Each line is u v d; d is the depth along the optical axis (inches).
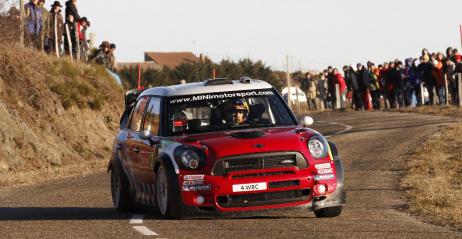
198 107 1084.5
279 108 1103.0
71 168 1952.5
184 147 996.6
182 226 964.6
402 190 1333.7
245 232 911.0
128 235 917.2
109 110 2731.3
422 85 3440.0
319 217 1035.9
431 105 3344.0
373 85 3769.7
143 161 1099.3
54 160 2164.1
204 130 1067.9
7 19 2541.8
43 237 930.7
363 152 1941.4
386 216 1048.2
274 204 978.1
